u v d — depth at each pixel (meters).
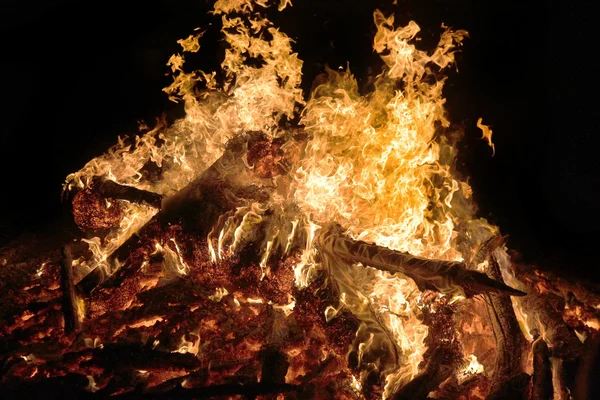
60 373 3.19
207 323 3.57
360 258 3.16
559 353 3.09
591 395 2.88
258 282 3.34
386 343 2.96
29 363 3.25
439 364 2.97
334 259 3.27
